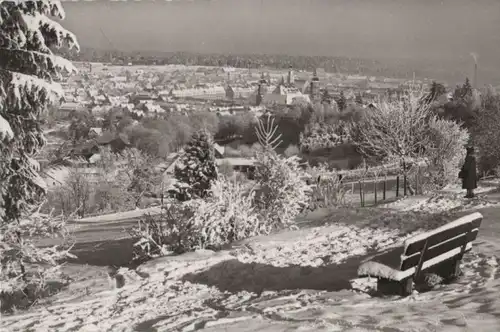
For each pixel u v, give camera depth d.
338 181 21.81
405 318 6.00
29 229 11.76
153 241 12.90
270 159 15.75
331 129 86.25
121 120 110.75
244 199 14.45
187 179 32.91
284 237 13.48
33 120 12.12
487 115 40.72
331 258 11.14
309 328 5.82
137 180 55.03
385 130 28.61
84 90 170.62
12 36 11.18
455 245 8.03
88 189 49.22
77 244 20.53
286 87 197.25
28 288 11.17
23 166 11.90
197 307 8.22
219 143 104.94
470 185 19.14
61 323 7.86
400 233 13.52
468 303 6.56
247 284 9.55
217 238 13.38
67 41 11.66
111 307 8.62
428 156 28.78
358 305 6.89
